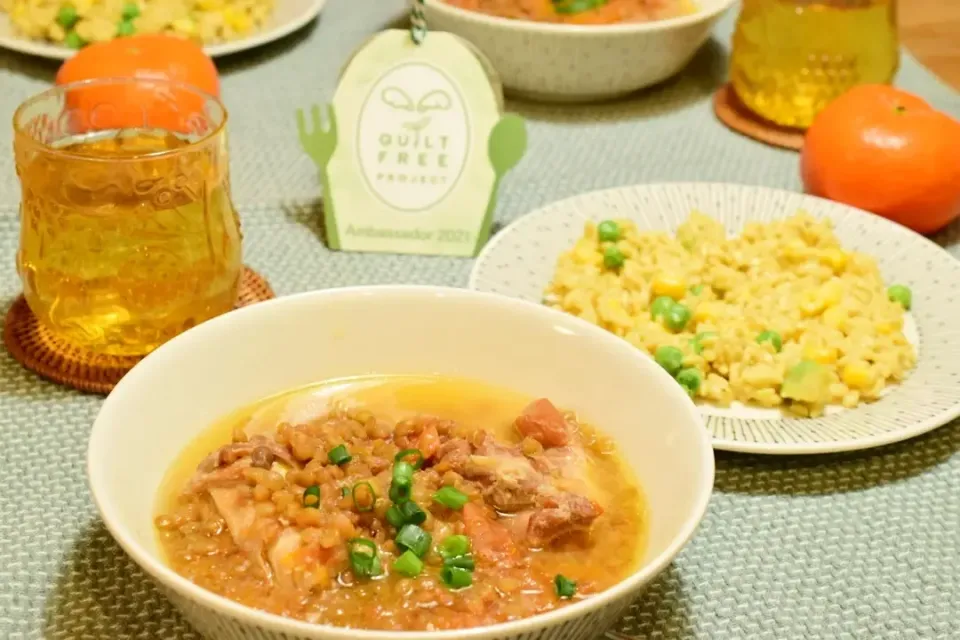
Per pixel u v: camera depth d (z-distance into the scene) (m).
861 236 0.85
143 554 0.59
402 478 0.64
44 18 1.01
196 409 0.68
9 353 0.77
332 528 0.63
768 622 0.67
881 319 0.79
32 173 0.73
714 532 0.71
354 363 0.71
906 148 0.86
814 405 0.75
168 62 0.88
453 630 0.58
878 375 0.76
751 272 0.83
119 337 0.75
